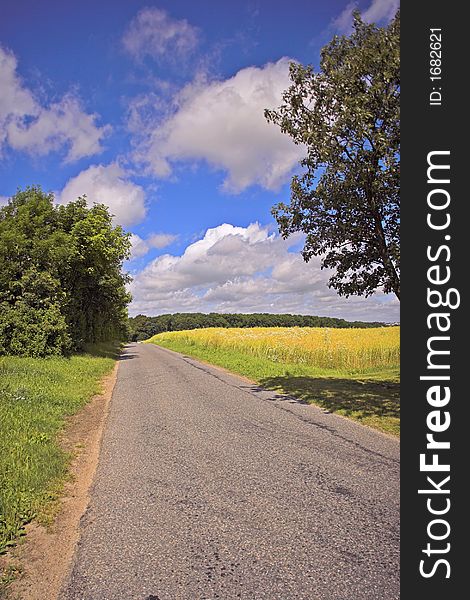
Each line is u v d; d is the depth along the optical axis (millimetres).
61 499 4922
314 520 4164
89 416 9578
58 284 21219
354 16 10547
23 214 22188
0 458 5793
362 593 3059
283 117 11008
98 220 25625
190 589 3158
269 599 3010
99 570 3459
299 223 11117
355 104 9273
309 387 12062
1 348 18328
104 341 45750
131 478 5516
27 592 3223
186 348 36406
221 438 7195
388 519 4164
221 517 4293
